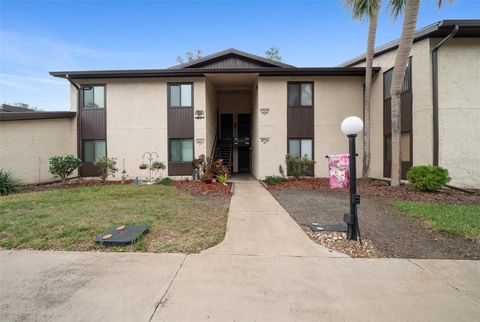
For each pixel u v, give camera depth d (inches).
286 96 538.9
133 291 121.1
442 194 343.9
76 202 291.6
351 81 539.2
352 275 137.5
